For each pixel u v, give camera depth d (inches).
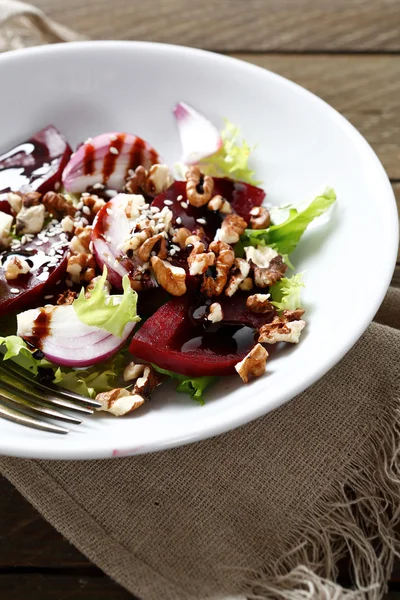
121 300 19.0
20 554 18.4
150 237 19.9
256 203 21.6
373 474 18.7
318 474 18.5
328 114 21.7
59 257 20.3
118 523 18.0
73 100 23.6
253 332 19.3
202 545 17.8
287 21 29.4
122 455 16.3
